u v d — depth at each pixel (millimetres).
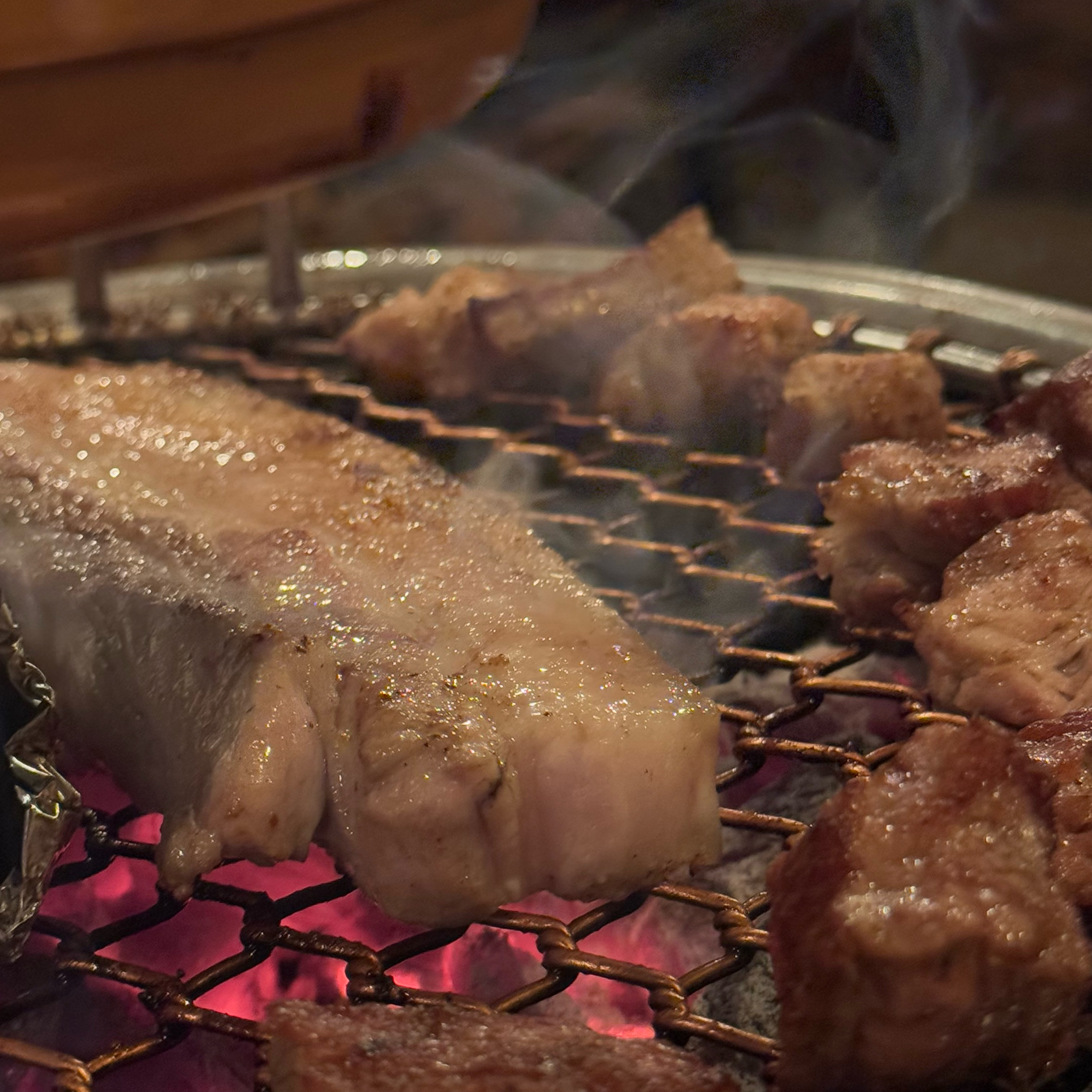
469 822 465
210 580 498
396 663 480
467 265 645
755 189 1078
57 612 508
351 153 477
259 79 456
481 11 476
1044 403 530
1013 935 442
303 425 549
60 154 450
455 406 620
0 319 666
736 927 466
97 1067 453
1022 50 1170
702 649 538
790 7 907
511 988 497
